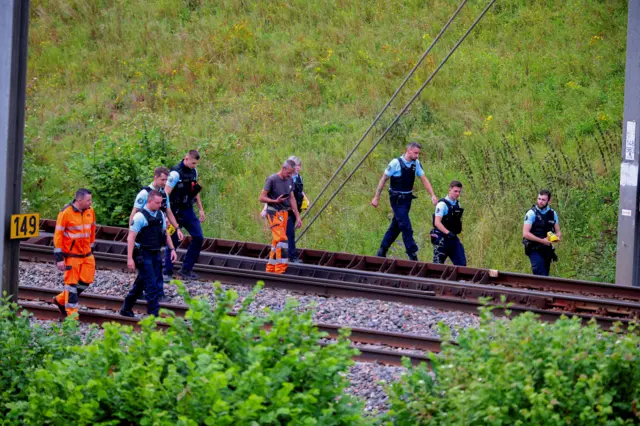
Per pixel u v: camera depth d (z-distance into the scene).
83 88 84.44
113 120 78.50
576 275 52.28
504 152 64.50
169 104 80.25
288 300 21.33
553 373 18.55
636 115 46.62
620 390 19.53
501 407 18.48
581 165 62.12
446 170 64.69
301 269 47.12
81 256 37.06
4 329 23.91
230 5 92.38
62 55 89.44
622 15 79.88
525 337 20.03
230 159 68.94
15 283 33.78
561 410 18.64
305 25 87.81
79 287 37.19
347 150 68.56
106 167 60.56
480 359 19.88
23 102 33.22
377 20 86.44
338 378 19.92
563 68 75.12
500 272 45.72
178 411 18.14
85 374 20.02
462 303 40.53
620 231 47.78
